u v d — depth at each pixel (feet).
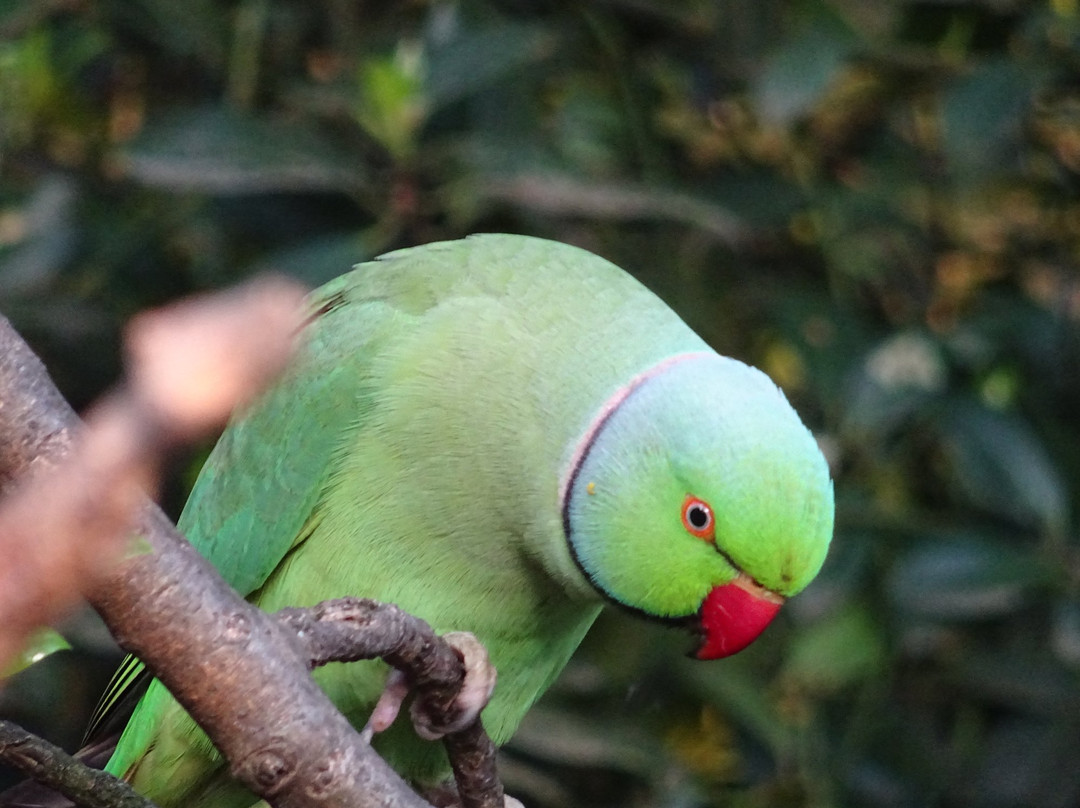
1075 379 19.69
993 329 19.51
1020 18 19.31
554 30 19.24
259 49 19.63
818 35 18.19
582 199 17.76
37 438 5.10
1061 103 20.20
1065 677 18.53
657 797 18.67
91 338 18.97
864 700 19.06
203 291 19.13
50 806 11.97
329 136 18.62
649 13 19.81
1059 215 20.83
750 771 19.69
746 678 18.97
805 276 20.67
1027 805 18.54
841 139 20.65
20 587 2.52
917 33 19.40
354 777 6.52
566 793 19.12
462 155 18.07
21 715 18.63
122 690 14.51
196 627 6.05
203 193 18.81
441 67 18.12
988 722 19.58
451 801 14.66
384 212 18.56
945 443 19.39
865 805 19.06
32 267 18.72
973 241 20.74
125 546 5.61
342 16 19.74
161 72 20.38
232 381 2.46
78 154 19.72
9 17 19.34
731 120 20.57
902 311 20.45
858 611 18.79
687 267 19.63
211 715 6.29
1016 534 19.01
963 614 18.33
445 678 8.98
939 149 19.79
